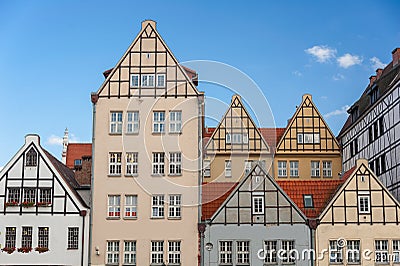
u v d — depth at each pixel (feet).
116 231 119.55
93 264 117.91
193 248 118.21
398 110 123.85
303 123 154.10
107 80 126.72
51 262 117.91
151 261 118.32
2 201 119.85
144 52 127.95
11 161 121.49
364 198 117.91
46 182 120.98
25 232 119.03
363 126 144.66
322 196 123.34
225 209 118.21
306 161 152.05
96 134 124.26
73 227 119.55
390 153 127.65
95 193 121.49
